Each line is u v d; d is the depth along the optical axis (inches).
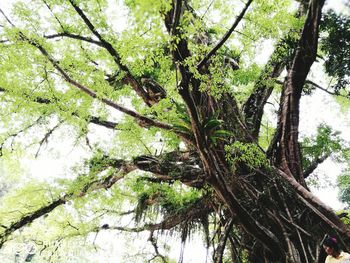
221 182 231.1
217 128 288.2
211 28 291.9
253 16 237.6
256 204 268.2
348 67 273.9
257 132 331.9
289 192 262.4
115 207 398.9
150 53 209.2
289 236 241.9
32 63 222.1
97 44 286.2
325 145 336.2
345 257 186.5
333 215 228.4
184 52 220.1
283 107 289.9
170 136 302.0
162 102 258.5
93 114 289.1
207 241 335.0
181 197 374.3
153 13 125.0
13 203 340.5
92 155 335.9
